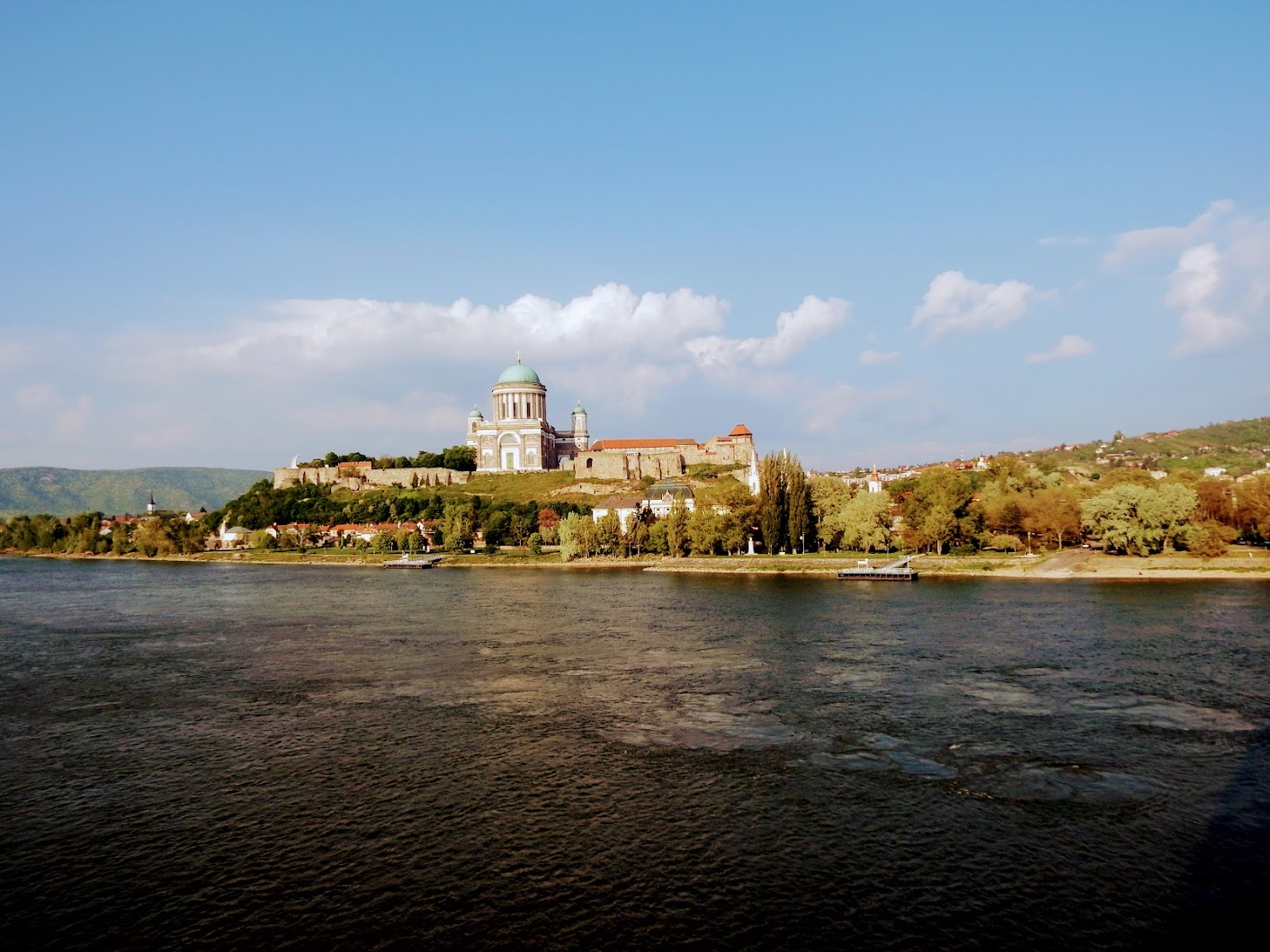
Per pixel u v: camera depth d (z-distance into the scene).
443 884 40.53
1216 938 35.72
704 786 52.00
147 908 38.69
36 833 46.38
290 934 36.50
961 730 62.38
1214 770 53.75
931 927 36.66
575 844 44.41
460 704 71.12
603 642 99.06
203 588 173.00
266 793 51.66
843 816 47.38
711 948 35.16
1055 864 41.91
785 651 91.75
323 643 101.44
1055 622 107.56
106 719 67.62
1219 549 164.88
